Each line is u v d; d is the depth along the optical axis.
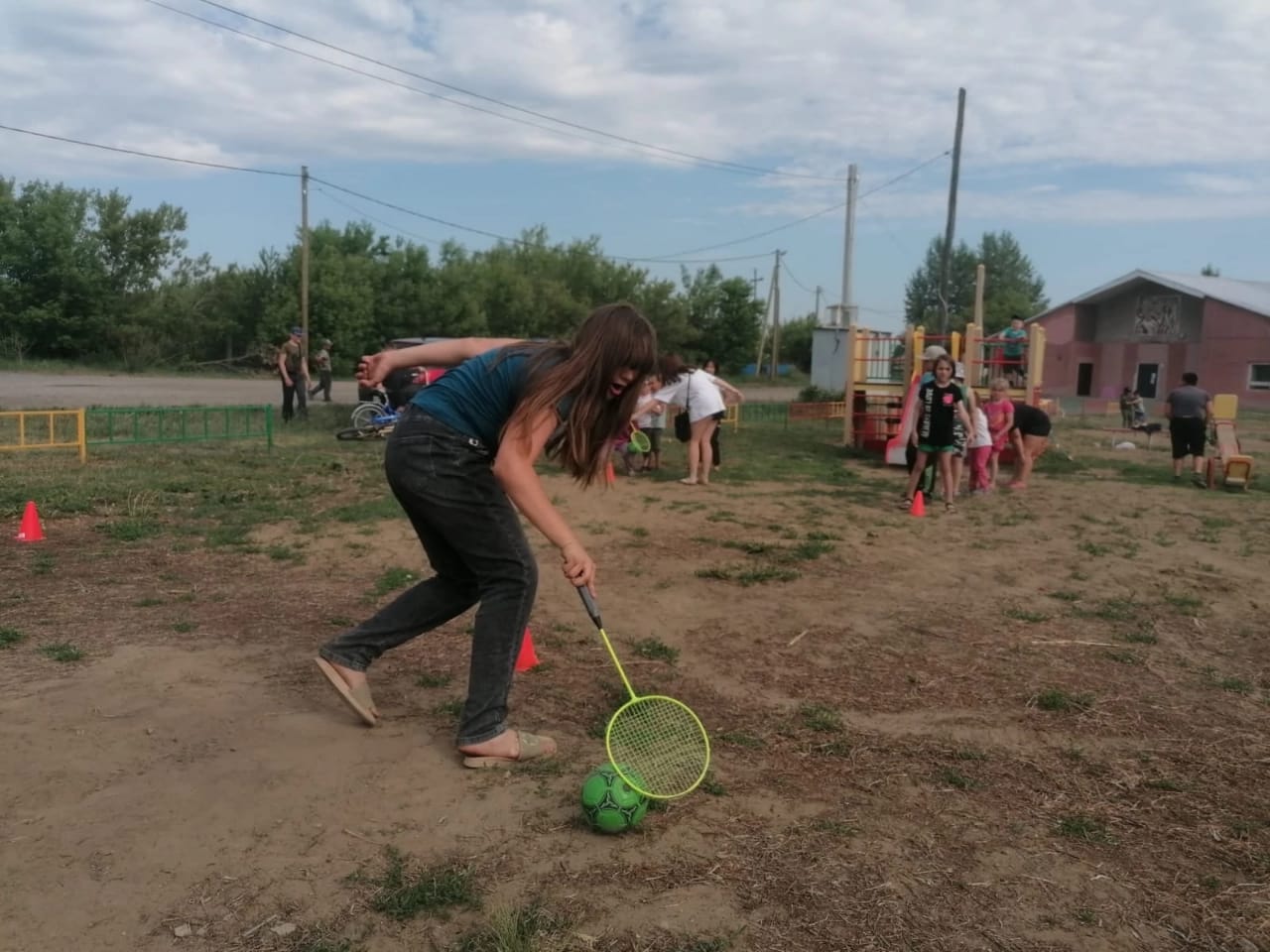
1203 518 10.47
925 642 5.64
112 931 2.63
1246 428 26.64
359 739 3.94
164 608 5.89
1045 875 3.09
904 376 16.91
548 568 7.28
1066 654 5.48
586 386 3.39
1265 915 2.90
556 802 3.46
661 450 16.19
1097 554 8.24
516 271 63.62
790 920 2.79
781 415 27.09
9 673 4.60
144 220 53.00
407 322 57.94
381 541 8.01
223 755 3.73
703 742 3.65
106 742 3.81
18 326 49.59
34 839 3.06
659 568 7.32
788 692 4.75
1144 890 3.03
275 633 5.42
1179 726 4.46
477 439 3.55
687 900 2.87
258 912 2.74
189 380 43.00
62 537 7.94
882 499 11.32
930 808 3.54
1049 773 3.90
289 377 19.11
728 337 70.94
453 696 4.47
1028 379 15.90
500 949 2.57
